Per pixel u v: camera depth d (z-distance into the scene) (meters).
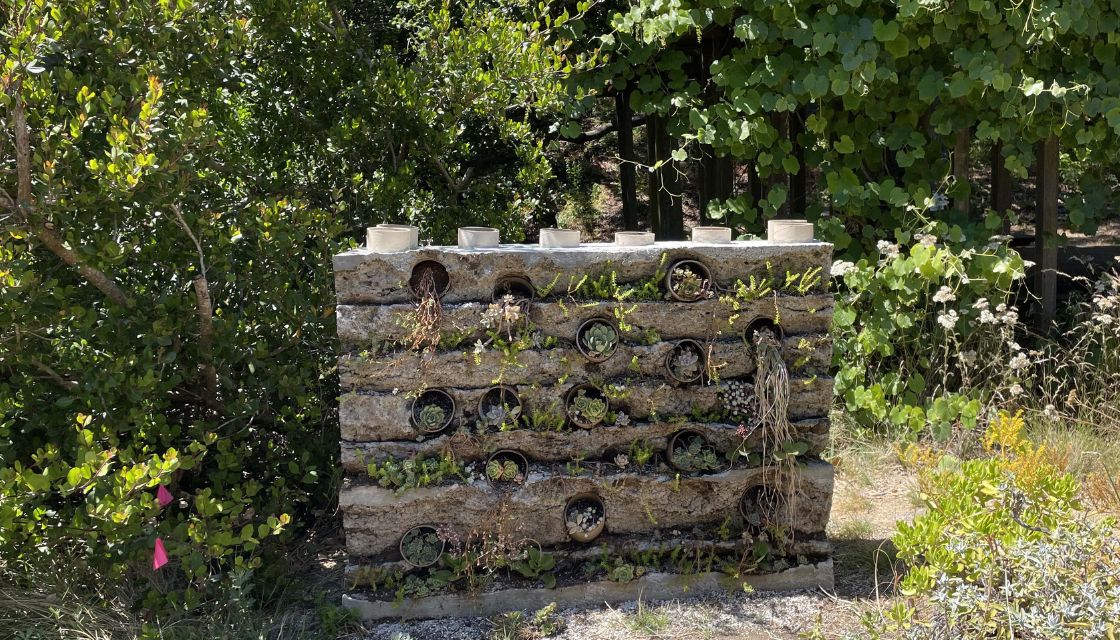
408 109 4.41
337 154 4.53
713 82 5.48
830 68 4.60
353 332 2.87
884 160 5.00
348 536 2.94
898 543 2.62
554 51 4.74
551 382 2.99
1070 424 4.32
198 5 3.44
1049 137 4.90
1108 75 4.73
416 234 2.96
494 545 2.96
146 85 3.33
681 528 3.12
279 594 3.14
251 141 4.43
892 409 4.37
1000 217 4.99
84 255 2.97
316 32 4.50
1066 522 2.56
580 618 2.94
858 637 2.68
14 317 2.92
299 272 3.79
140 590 2.96
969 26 4.63
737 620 2.92
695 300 3.02
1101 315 4.40
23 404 3.12
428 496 2.93
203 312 3.22
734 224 5.16
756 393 3.03
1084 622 2.17
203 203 3.50
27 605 2.76
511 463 2.97
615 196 11.24
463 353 2.91
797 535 3.12
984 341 4.54
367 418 2.90
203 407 3.60
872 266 4.81
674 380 3.03
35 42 2.71
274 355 3.62
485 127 5.94
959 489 2.71
